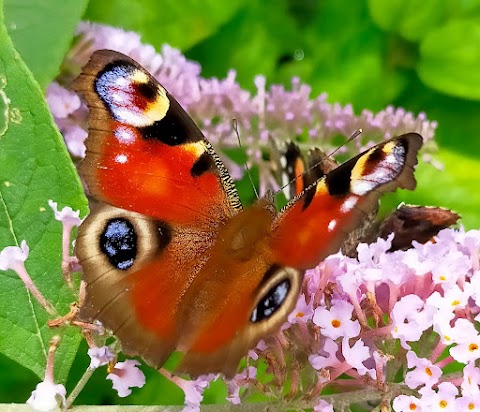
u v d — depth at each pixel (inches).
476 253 6.6
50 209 6.5
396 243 7.3
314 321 6.0
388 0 9.9
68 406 6.2
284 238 6.0
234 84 8.3
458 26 9.9
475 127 10.0
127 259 6.0
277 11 10.2
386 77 10.2
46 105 6.4
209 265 6.0
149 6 9.2
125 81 6.2
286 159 7.9
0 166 6.4
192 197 6.3
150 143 6.3
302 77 10.1
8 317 6.4
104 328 5.9
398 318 6.1
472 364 6.0
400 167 6.0
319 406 6.1
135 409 6.2
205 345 5.7
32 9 7.2
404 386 6.2
